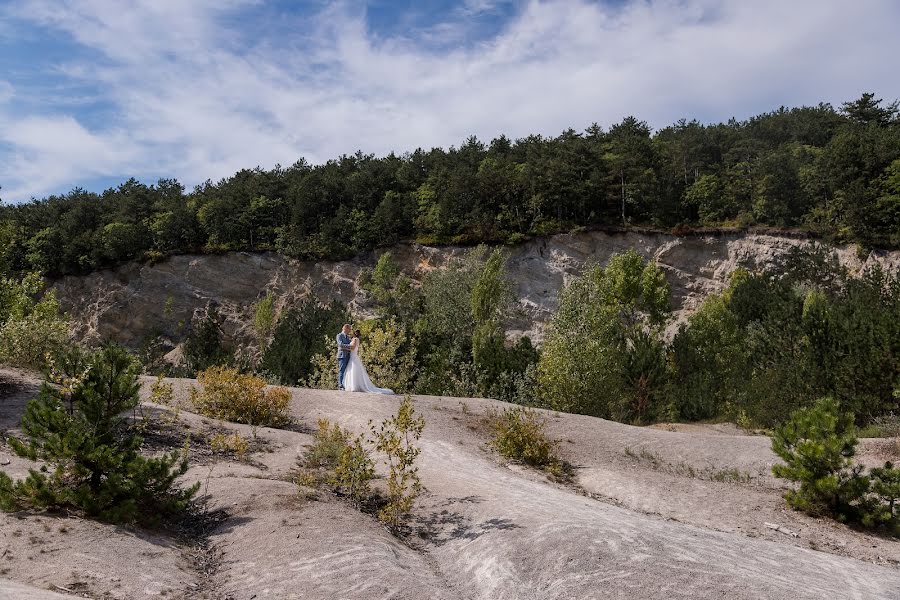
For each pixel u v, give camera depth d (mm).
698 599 5766
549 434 16109
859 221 62938
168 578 6273
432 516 8812
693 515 11094
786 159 74375
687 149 89250
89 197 90125
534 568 6570
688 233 67312
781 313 31984
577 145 79125
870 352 21953
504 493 9977
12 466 8750
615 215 76000
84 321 71875
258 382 14742
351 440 13273
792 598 5945
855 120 101875
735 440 16438
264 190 84688
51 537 6719
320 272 74250
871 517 10930
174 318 72188
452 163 94375
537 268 69750
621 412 25562
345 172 98500
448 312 57281
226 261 74750
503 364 29422
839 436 11617
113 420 8586
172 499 8156
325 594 5941
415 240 75375
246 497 8656
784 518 11320
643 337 31781
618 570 6340
